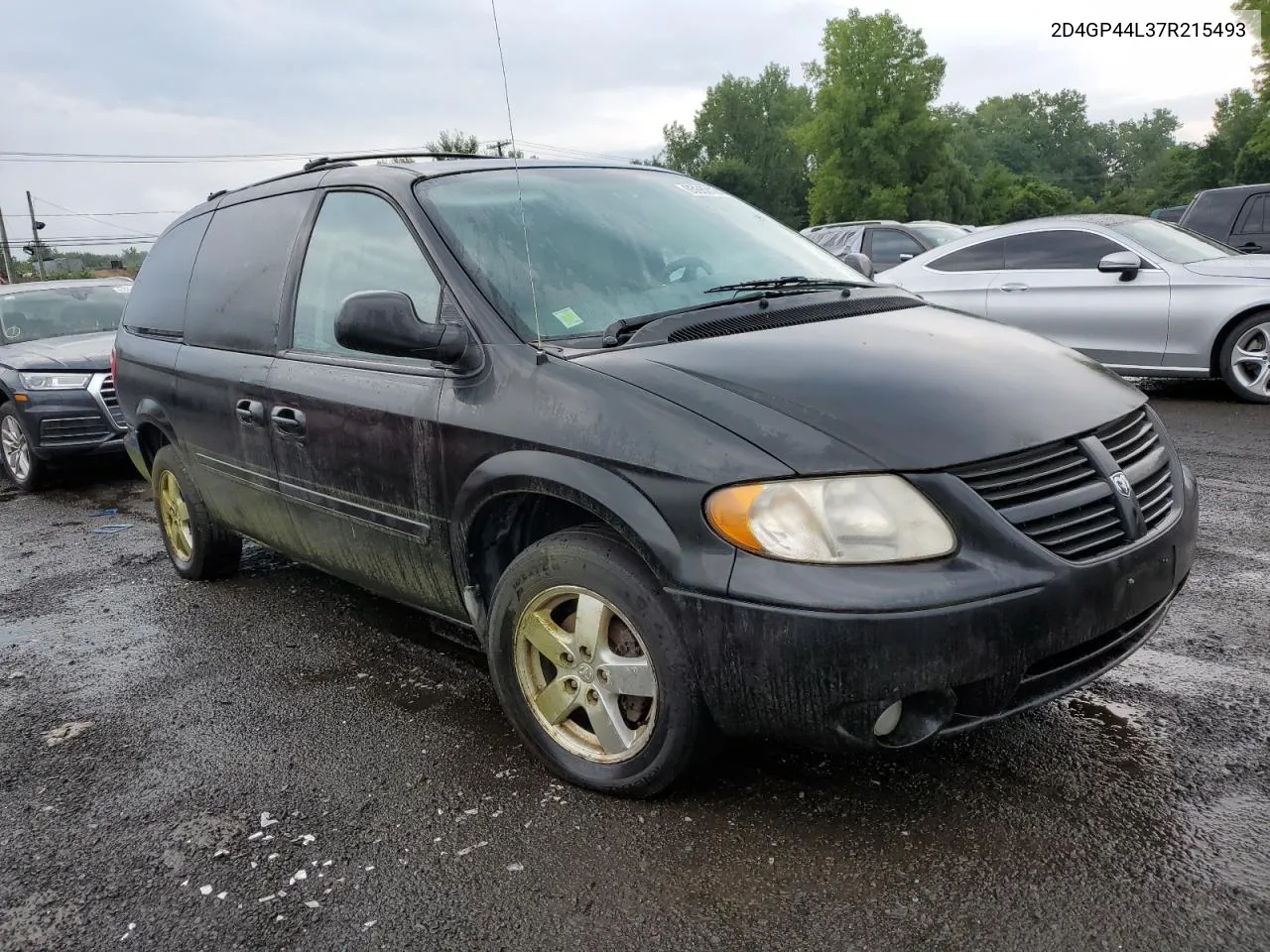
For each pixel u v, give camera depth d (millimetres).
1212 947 2002
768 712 2285
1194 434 6891
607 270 3164
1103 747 2783
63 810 2910
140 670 3949
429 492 2998
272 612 4504
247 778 2994
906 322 3037
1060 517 2316
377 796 2826
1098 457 2436
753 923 2170
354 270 3447
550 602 2729
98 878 2553
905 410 2365
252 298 3955
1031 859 2311
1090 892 2184
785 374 2520
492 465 2729
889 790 2623
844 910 2186
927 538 2182
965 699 2240
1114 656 2467
